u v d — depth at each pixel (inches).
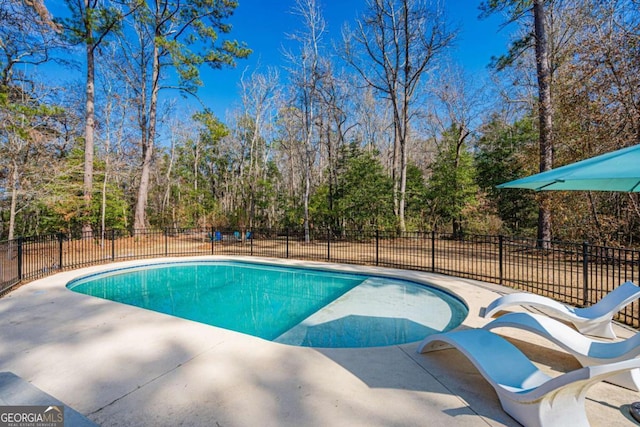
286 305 243.0
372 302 233.8
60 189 462.6
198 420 85.7
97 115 700.7
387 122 973.2
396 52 634.2
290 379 107.9
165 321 166.6
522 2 453.1
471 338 108.0
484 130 691.4
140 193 633.6
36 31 434.6
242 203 962.1
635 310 182.5
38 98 460.4
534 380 89.3
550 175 123.5
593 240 349.1
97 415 87.7
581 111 301.6
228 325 199.5
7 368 114.9
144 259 391.5
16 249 262.4
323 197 703.1
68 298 211.3
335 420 85.7
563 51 391.2
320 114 726.5
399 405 92.7
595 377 66.9
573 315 141.0
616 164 98.8
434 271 297.9
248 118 962.7
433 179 711.7
